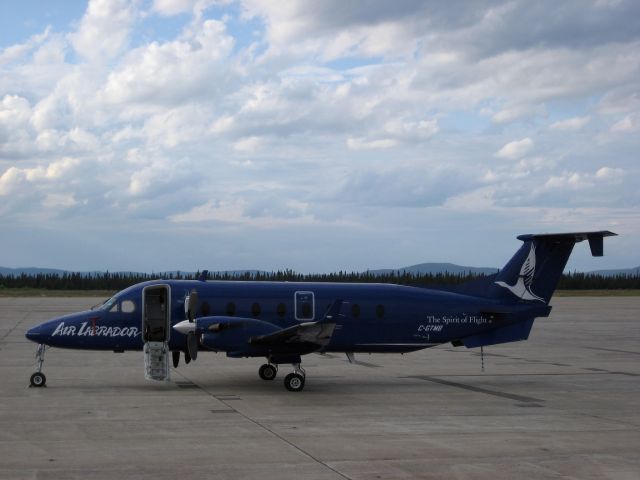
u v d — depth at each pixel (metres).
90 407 14.73
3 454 10.41
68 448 10.82
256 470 9.63
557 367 23.77
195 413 14.16
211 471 9.55
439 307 20.12
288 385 17.61
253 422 13.23
